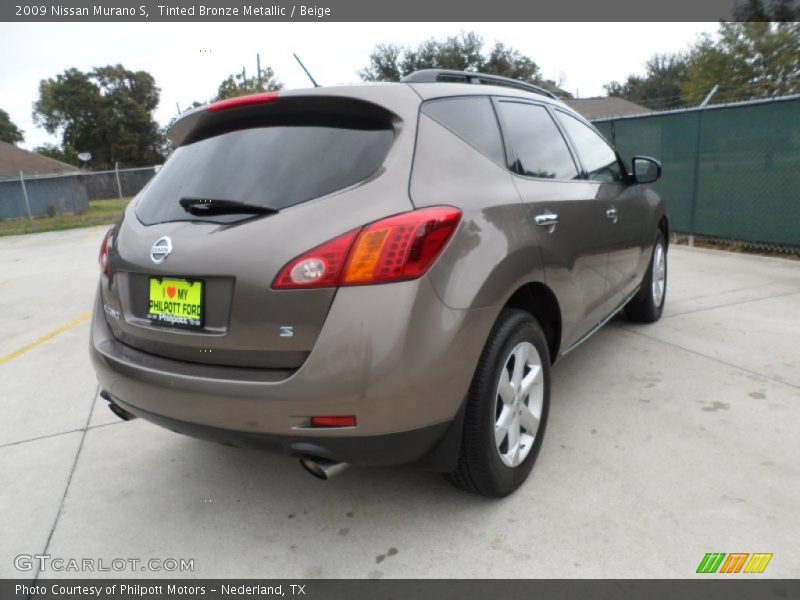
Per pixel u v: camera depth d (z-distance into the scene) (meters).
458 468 2.31
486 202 2.30
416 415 1.98
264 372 1.99
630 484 2.54
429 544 2.26
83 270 9.70
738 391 3.38
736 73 29.95
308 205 2.02
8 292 8.12
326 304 1.90
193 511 2.59
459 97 2.56
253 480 2.81
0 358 4.98
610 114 40.41
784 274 6.26
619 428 3.03
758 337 4.27
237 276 1.98
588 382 3.63
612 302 3.68
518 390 2.47
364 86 2.30
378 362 1.88
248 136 2.38
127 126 70.00
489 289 2.15
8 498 2.76
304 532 2.40
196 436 2.17
